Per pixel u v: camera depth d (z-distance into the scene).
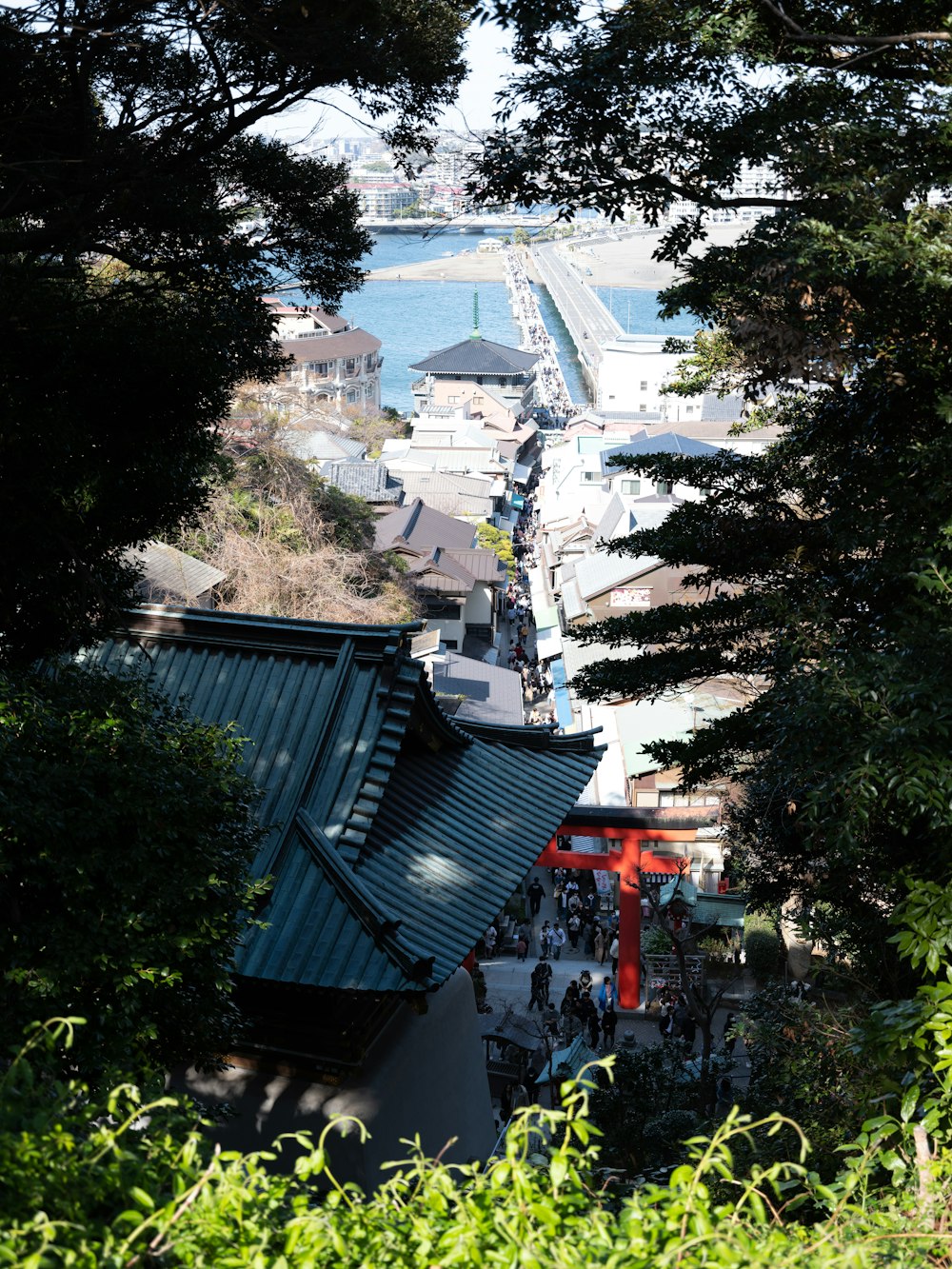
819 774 8.49
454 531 59.53
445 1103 12.95
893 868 10.19
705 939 28.08
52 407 9.60
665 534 15.30
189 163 11.41
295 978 10.59
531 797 14.23
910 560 10.47
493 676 46.81
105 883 7.04
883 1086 6.58
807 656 10.47
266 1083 11.48
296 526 35.38
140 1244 3.13
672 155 10.78
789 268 10.26
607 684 15.29
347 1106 11.23
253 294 11.81
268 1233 3.22
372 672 12.52
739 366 14.41
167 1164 3.55
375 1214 3.42
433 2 10.49
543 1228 3.19
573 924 31.28
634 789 33.12
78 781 7.11
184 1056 8.30
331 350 102.69
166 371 10.30
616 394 107.44
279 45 10.00
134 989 6.80
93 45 10.13
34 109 10.67
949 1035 5.02
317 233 12.57
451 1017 13.60
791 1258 3.14
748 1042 15.16
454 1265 3.19
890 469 11.90
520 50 10.47
